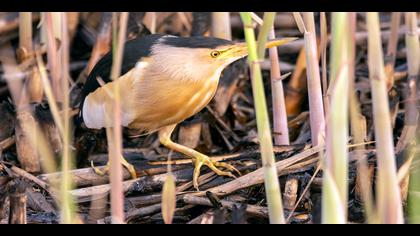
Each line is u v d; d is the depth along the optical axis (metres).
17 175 7.09
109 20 9.45
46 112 8.00
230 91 9.19
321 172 6.72
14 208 5.87
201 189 7.07
